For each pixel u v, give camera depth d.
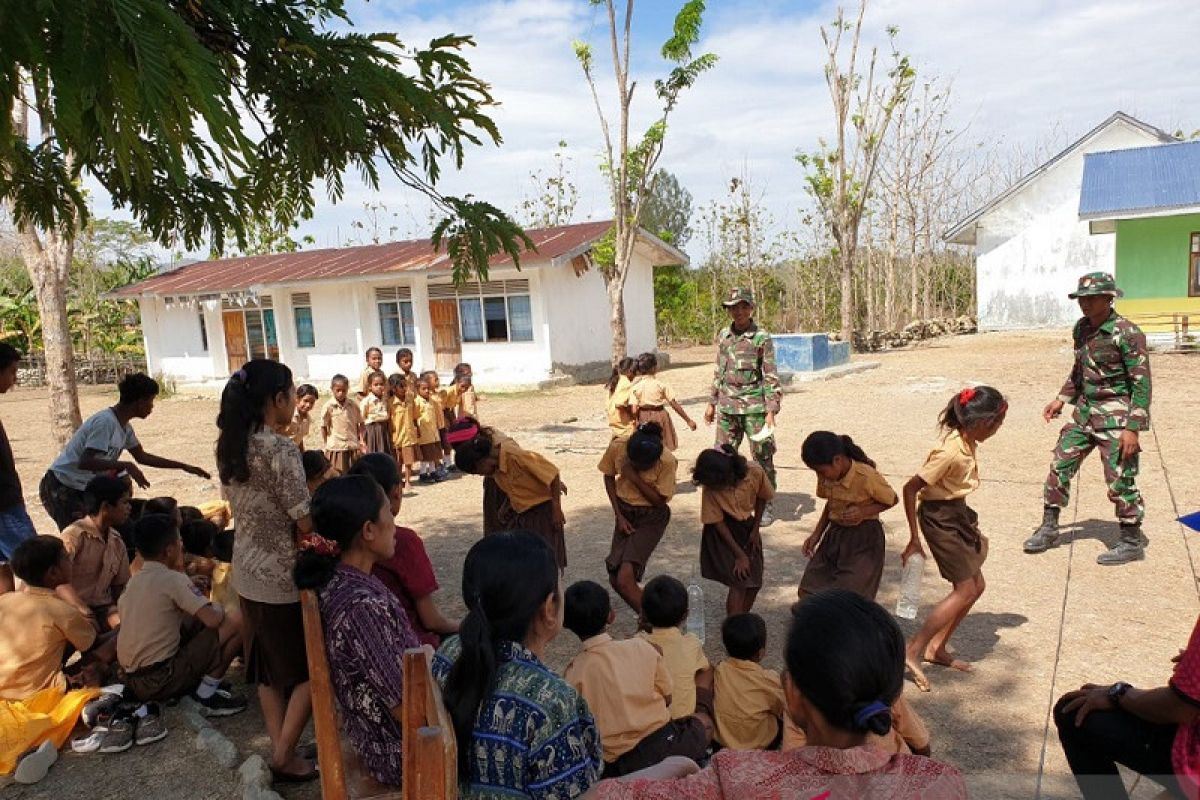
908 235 32.62
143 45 2.21
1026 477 8.22
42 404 22.05
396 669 2.68
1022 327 27.31
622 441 5.16
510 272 19.66
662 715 3.07
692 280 37.41
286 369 3.58
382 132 4.03
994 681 4.29
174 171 2.34
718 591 5.80
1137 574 5.61
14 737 3.93
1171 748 2.23
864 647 1.65
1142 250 20.84
